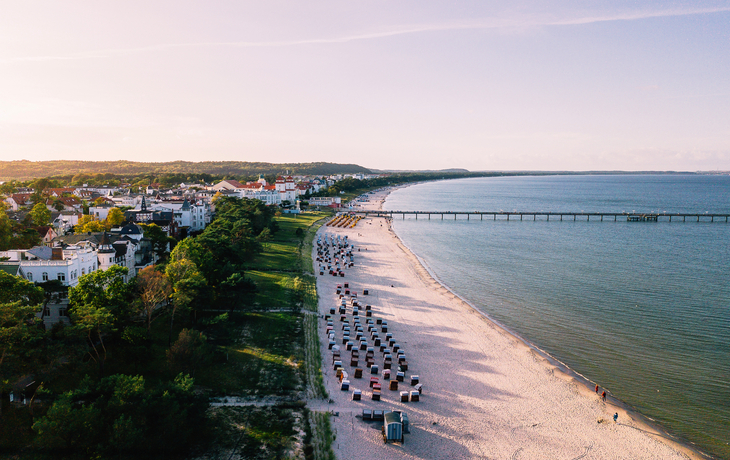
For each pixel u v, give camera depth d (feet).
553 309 430.61
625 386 290.15
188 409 208.54
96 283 282.15
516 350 338.95
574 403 269.64
